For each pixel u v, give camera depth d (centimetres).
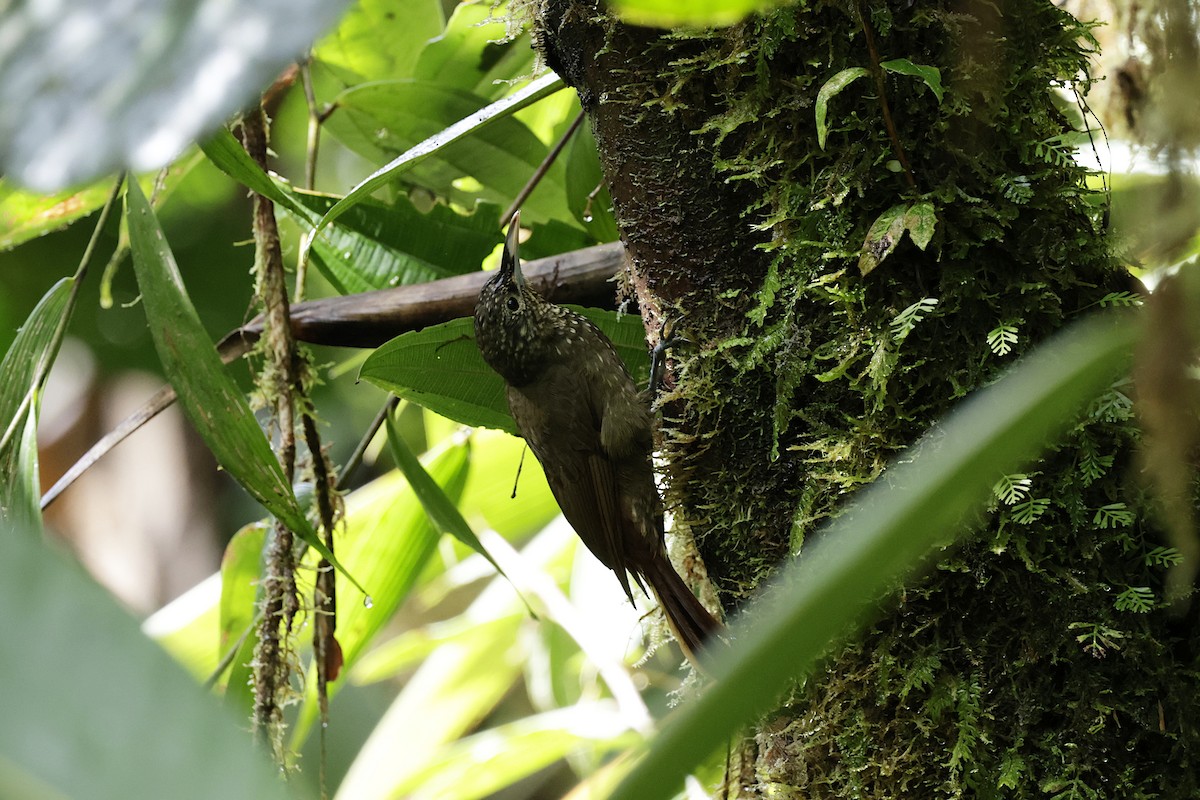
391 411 495
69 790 116
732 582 379
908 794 323
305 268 502
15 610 119
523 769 638
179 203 1067
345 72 599
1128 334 141
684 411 384
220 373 347
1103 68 438
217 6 122
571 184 543
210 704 126
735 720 137
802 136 342
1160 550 306
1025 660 313
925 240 308
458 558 662
